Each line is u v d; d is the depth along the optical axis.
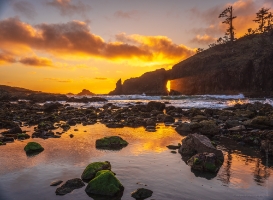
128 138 15.14
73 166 9.54
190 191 7.31
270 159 10.73
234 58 105.56
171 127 19.88
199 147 11.31
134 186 7.64
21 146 12.80
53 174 8.66
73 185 7.52
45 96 65.94
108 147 12.70
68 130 18.14
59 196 6.92
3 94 64.19
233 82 96.19
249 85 94.12
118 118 25.73
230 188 7.55
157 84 120.88
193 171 9.05
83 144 13.36
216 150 10.76
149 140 14.55
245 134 15.66
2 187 7.53
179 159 10.59
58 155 11.08
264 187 7.64
